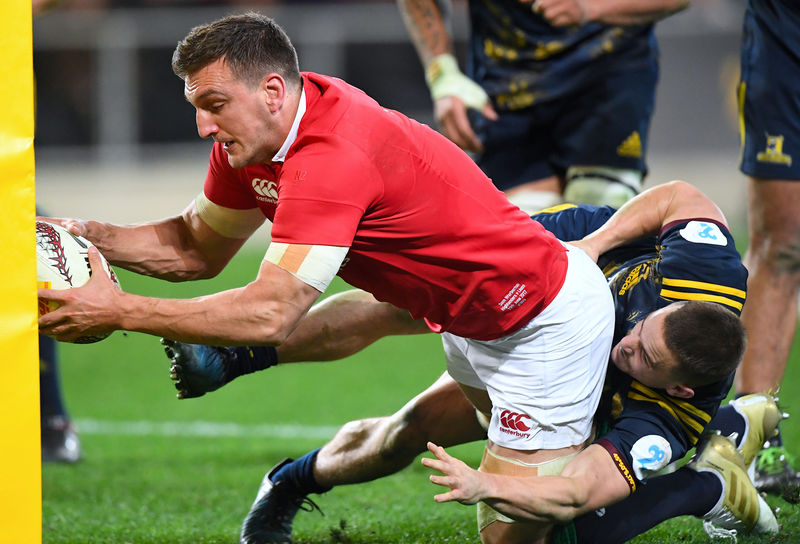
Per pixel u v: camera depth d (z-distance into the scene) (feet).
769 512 41.75
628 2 50.62
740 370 52.44
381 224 33.53
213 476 59.00
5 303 30.27
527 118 62.03
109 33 174.40
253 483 57.00
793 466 50.96
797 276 52.13
